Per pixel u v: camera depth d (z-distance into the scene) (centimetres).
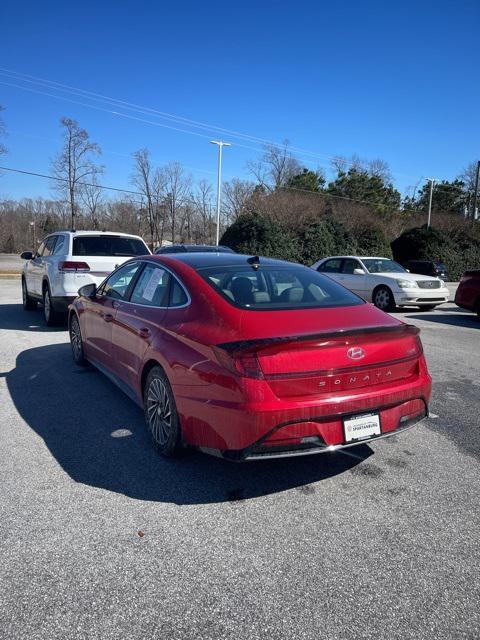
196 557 277
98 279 871
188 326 369
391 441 442
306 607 241
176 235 5619
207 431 335
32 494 339
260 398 307
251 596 248
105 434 441
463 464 398
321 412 316
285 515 320
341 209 3434
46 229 5750
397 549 288
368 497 345
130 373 455
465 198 5941
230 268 423
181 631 226
